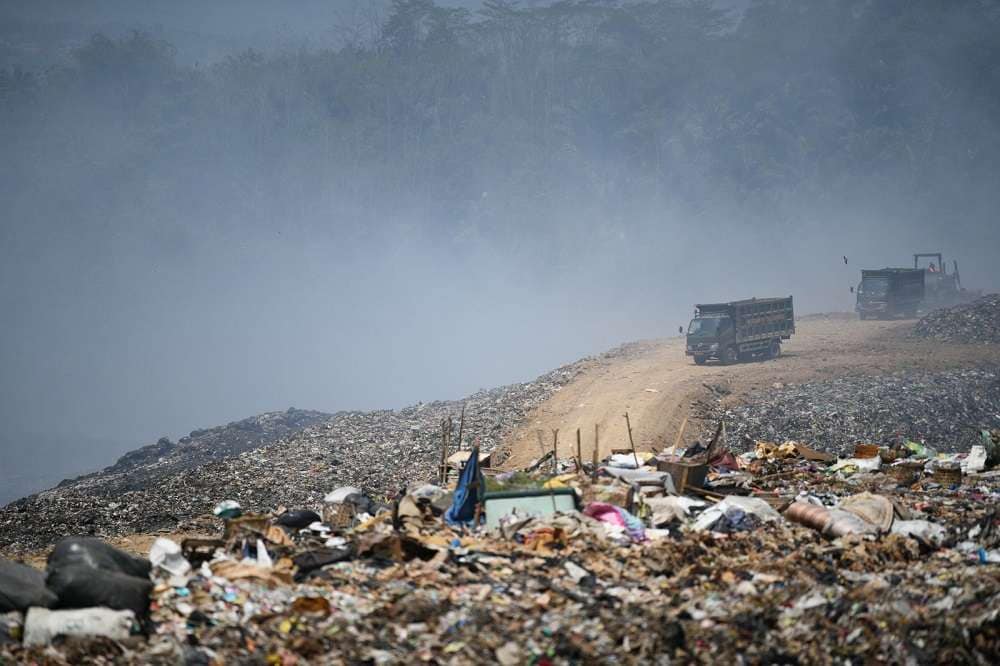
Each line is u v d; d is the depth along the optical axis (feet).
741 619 151.64
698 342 600.80
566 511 217.77
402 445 492.54
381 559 187.21
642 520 220.23
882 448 327.26
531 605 161.17
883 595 159.53
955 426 467.11
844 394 504.02
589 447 451.53
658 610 158.20
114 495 449.89
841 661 140.05
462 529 213.66
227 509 221.46
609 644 144.05
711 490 264.31
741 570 179.83
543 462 320.91
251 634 145.38
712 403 506.48
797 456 330.75
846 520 207.62
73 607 146.61
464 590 167.84
